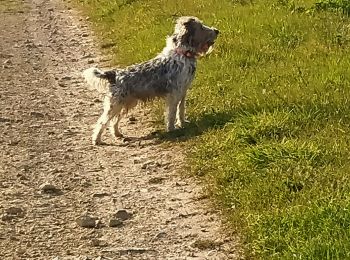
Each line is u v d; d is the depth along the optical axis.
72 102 5.84
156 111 5.27
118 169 4.43
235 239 3.54
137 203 3.96
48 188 4.13
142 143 4.80
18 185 4.21
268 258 3.29
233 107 4.87
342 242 3.21
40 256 3.47
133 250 3.51
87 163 4.54
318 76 5.15
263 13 6.96
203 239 3.57
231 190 3.87
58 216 3.85
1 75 6.70
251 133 4.37
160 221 3.77
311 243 3.22
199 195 3.98
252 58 5.75
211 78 5.48
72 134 5.07
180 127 4.93
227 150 4.32
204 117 4.88
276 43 6.08
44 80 6.52
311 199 3.62
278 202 3.66
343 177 3.77
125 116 5.28
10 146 4.82
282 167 3.94
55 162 4.55
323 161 3.97
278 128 4.38
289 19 6.61
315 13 6.89
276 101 4.75
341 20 6.62
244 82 5.29
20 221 3.79
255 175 3.93
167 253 3.48
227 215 3.74
